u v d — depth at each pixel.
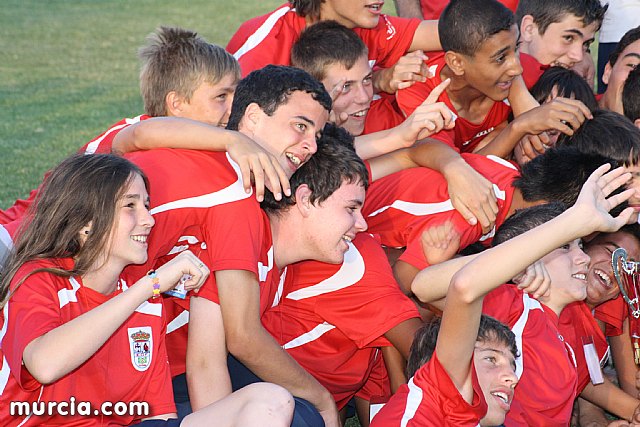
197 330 3.56
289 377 3.63
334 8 5.09
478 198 4.25
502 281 2.76
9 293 3.18
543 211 3.92
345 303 3.92
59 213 3.23
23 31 15.52
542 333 3.83
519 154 5.16
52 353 2.99
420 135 4.43
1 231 4.21
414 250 4.28
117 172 3.28
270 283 3.72
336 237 3.71
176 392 3.81
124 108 10.80
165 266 3.21
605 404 4.29
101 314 3.06
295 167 3.77
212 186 3.64
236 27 16.00
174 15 17.06
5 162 8.27
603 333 4.57
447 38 4.82
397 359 3.97
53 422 3.24
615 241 4.29
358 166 3.70
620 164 4.57
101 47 14.50
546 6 5.59
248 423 3.10
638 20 6.52
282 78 3.75
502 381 3.34
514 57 4.75
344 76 4.80
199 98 4.79
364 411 4.38
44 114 10.45
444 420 3.11
